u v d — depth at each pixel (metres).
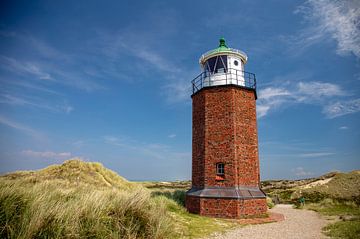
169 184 64.25
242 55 19.67
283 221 15.43
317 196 30.31
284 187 46.28
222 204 15.86
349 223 12.94
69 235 6.45
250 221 14.78
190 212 17.11
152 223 8.96
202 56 20.42
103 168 27.59
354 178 32.34
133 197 9.82
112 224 7.98
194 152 18.94
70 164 25.86
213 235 10.84
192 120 19.77
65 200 9.21
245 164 17.14
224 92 17.80
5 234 5.82
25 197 7.04
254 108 18.64
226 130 17.25
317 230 12.36
